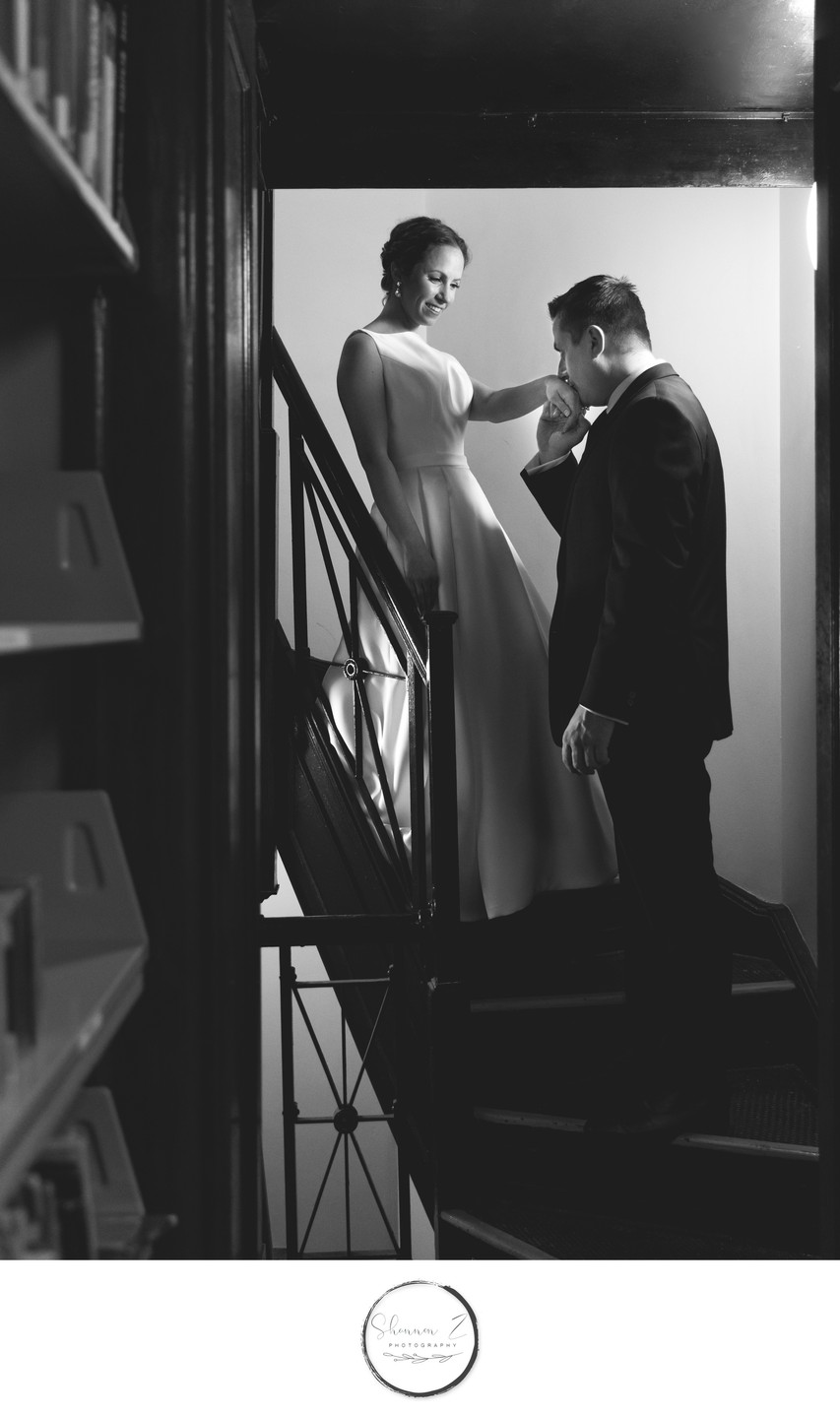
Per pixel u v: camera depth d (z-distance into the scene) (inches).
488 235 173.3
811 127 123.1
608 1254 100.6
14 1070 35.9
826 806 75.8
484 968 138.8
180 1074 61.6
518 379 167.8
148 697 61.5
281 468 190.7
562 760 148.4
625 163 123.3
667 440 121.2
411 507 155.4
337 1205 226.2
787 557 149.9
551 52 110.7
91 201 48.4
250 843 75.7
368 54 111.2
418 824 122.3
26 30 39.4
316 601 191.6
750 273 154.0
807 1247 101.7
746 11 103.2
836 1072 74.6
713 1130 110.6
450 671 116.4
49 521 56.6
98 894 55.9
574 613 140.5
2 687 53.1
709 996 114.6
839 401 74.5
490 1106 122.2
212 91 62.3
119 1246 54.1
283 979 124.3
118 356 61.5
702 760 122.7
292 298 192.9
